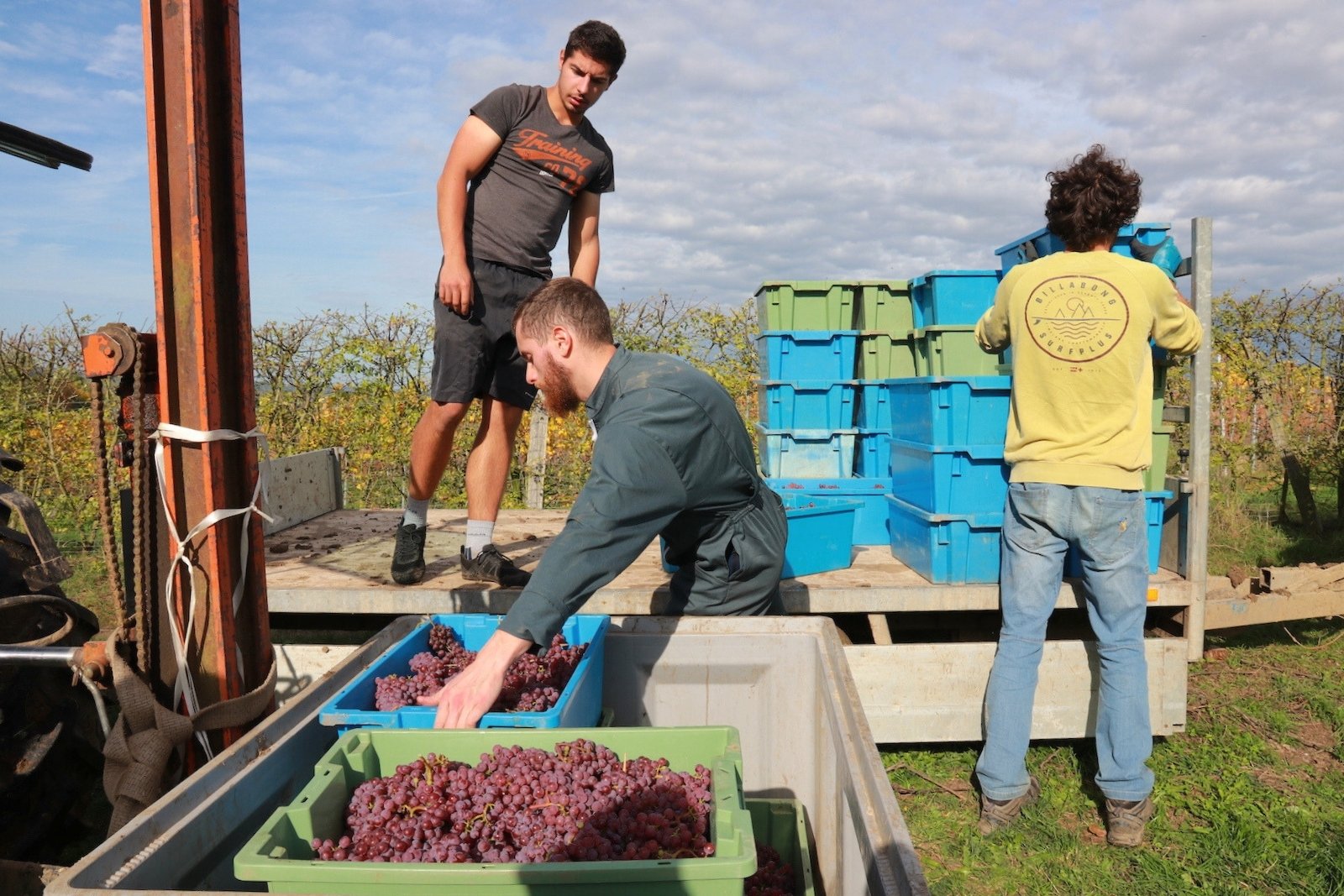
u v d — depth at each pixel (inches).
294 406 333.4
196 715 78.6
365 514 218.8
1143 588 120.2
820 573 150.9
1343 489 313.0
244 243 83.1
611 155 142.6
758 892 84.5
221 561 81.1
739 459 101.0
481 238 130.9
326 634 199.5
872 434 187.0
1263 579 162.4
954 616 167.8
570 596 80.4
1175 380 371.6
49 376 384.5
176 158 77.9
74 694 110.3
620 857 55.5
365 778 67.8
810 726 101.1
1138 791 121.3
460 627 106.6
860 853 59.3
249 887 64.5
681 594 112.6
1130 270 115.6
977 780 143.3
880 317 187.6
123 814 74.9
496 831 60.3
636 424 86.8
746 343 342.3
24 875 84.8
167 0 76.4
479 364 131.3
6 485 113.7
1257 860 119.5
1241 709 166.1
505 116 128.2
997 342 131.6
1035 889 115.3
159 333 79.0
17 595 94.6
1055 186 123.0
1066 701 135.0
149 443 80.2
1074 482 116.4
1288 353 371.9
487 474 139.9
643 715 102.8
